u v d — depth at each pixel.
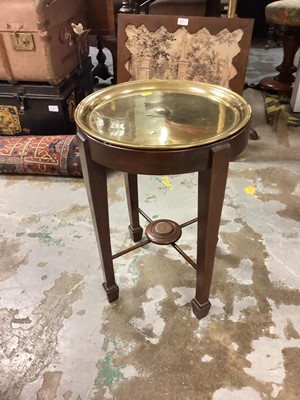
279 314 1.11
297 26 2.17
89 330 1.08
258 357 0.99
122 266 1.29
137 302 1.16
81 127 0.85
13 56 1.72
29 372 0.98
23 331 1.08
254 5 3.81
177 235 1.20
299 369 0.96
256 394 0.91
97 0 2.08
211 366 0.98
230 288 1.19
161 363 0.99
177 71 1.59
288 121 2.18
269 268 1.26
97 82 2.86
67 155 1.72
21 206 1.61
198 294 1.06
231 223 1.46
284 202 1.57
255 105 2.43
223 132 0.81
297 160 1.86
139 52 1.58
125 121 0.92
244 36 1.48
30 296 1.19
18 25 1.62
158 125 0.89
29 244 1.40
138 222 1.37
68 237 1.43
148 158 0.78
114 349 1.03
